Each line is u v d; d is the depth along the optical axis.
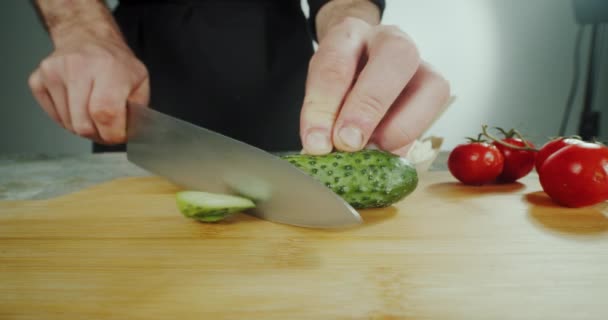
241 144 0.32
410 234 0.28
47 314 0.21
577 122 0.97
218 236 0.28
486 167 0.40
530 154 0.42
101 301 0.22
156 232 0.29
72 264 0.25
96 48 0.40
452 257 0.25
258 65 0.56
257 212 0.31
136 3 0.55
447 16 0.95
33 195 0.39
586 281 0.23
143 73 0.42
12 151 1.03
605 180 0.32
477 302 0.22
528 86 0.97
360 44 0.34
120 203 0.34
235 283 0.23
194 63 0.56
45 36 0.97
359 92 0.32
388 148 0.37
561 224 0.30
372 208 0.33
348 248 0.27
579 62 0.94
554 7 0.92
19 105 1.01
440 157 0.56
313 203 0.29
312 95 0.33
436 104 0.36
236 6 0.55
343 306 0.22
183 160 0.35
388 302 0.22
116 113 0.39
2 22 0.96
